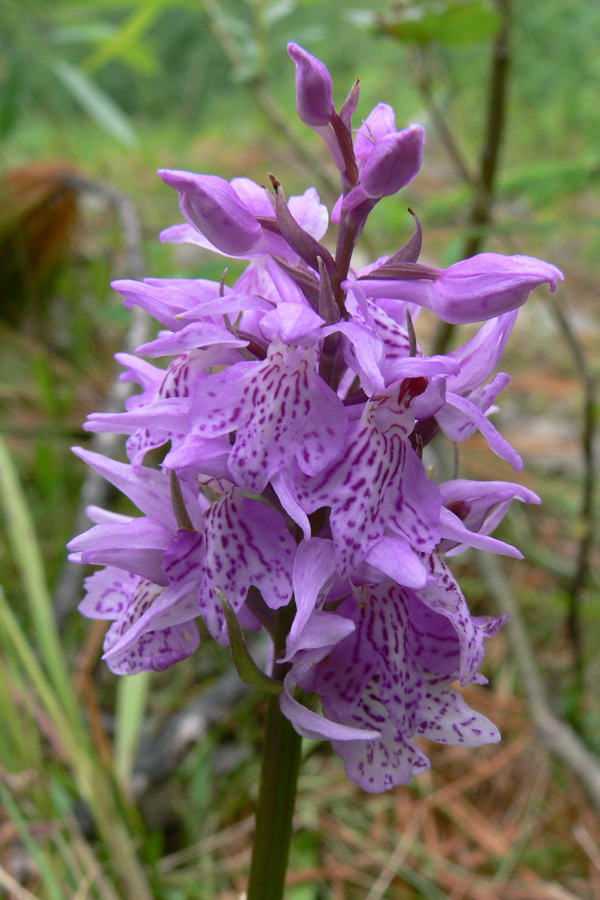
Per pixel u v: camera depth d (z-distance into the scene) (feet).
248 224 0.35
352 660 0.35
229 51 0.82
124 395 0.85
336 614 0.34
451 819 0.61
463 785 0.63
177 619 0.35
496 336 0.36
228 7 1.22
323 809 0.61
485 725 0.37
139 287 0.36
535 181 0.69
